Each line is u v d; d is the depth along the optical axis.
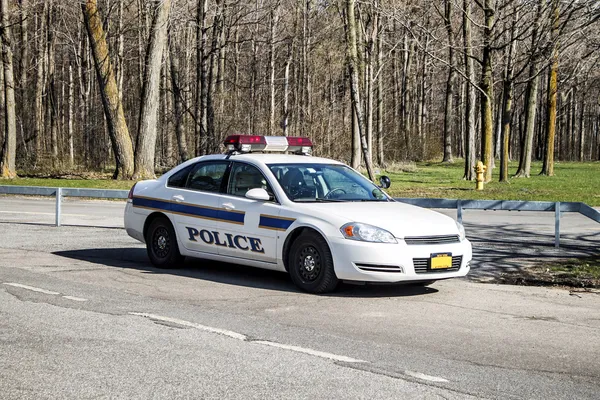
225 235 9.39
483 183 30.84
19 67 51.00
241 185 9.42
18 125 54.03
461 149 77.00
